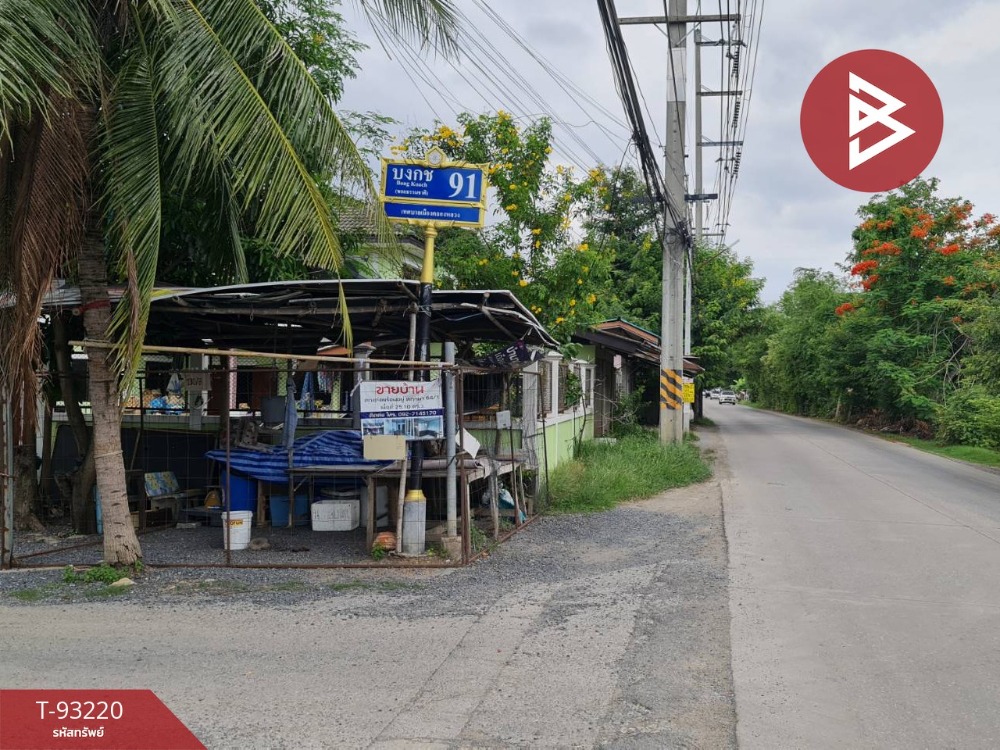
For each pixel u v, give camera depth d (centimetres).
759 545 973
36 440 1191
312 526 1041
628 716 472
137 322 722
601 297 2417
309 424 1219
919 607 700
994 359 2047
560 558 898
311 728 454
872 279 3078
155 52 739
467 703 490
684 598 729
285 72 747
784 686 518
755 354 5975
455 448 881
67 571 789
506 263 1655
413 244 1752
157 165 739
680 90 1708
